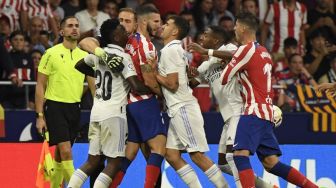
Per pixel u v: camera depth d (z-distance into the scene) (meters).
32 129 34.06
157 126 27.59
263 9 41.34
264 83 27.06
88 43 27.23
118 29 27.14
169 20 27.88
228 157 28.25
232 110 28.27
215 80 28.55
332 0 42.59
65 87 29.61
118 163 27.48
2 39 35.09
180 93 27.72
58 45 29.89
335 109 35.38
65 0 40.28
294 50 39.66
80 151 31.94
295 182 27.69
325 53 39.88
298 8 41.34
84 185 31.69
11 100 35.28
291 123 35.12
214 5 40.78
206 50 27.42
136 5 40.69
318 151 33.06
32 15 38.50
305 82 38.28
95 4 38.66
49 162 29.03
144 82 27.38
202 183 31.92
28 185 31.52
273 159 27.59
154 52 27.41
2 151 31.66
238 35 27.48
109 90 27.36
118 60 26.70
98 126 27.53
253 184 26.80
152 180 27.52
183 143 27.72
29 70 35.97
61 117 29.56
